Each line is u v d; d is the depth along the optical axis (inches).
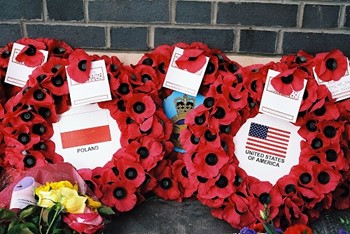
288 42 77.1
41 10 75.7
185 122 73.2
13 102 73.4
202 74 74.0
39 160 72.1
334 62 73.9
